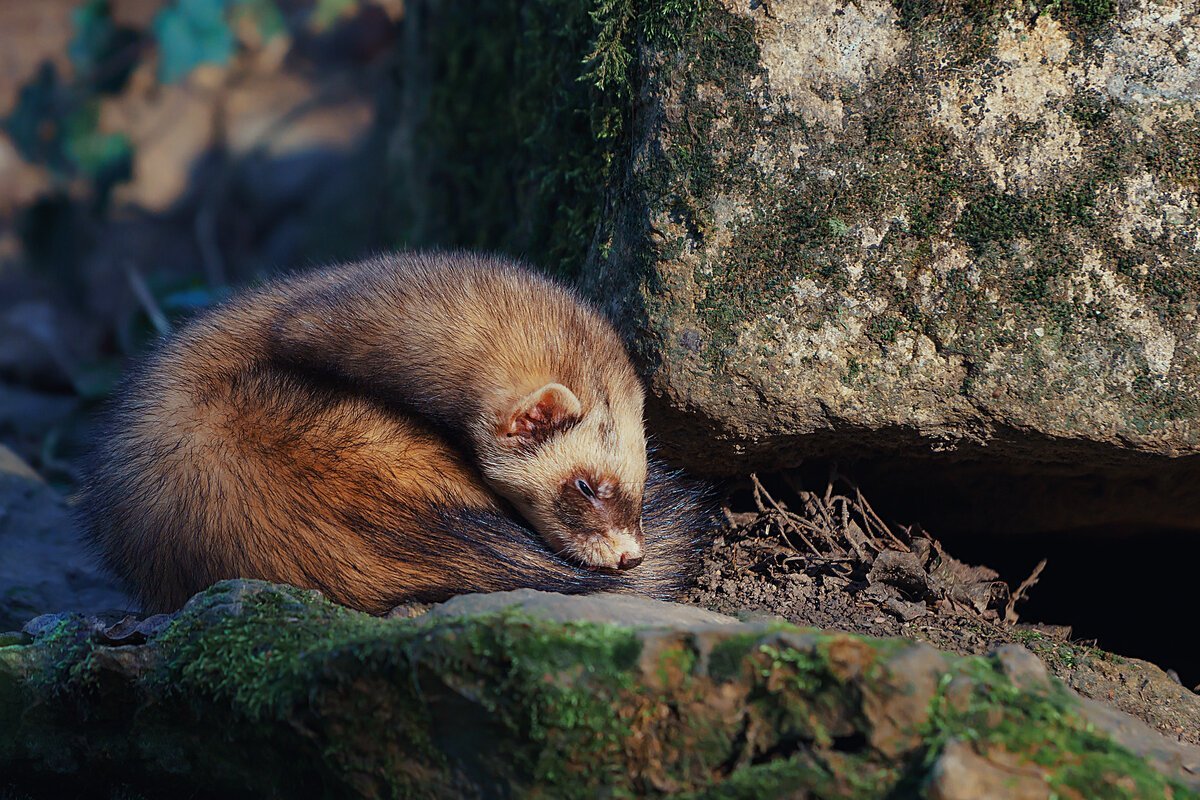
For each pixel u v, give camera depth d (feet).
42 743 15.53
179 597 17.63
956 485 20.26
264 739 13.85
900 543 19.90
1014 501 20.34
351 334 19.89
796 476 20.25
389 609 16.78
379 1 48.73
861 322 17.33
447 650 12.58
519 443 19.62
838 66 16.99
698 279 17.60
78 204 47.24
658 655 12.52
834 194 17.13
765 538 20.30
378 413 19.22
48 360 41.24
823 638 12.39
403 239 32.78
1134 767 11.98
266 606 14.92
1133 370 16.67
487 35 27.27
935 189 16.92
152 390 19.33
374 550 17.07
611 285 19.03
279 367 19.66
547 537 19.69
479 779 12.78
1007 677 12.62
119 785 15.37
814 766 12.14
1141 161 16.40
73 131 44.37
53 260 46.88
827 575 19.58
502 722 12.52
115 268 47.29
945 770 11.43
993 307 16.93
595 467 19.22
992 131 16.69
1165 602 21.90
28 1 55.93
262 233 50.39
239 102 53.42
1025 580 21.15
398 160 35.40
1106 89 16.40
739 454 19.12
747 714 12.44
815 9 16.99
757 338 17.56
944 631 18.44
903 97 16.85
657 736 12.53
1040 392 16.94
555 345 19.74
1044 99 16.57
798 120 17.12
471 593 16.11
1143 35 16.30
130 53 44.93
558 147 21.85
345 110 53.01
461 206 28.91
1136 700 17.30
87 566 23.50
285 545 17.03
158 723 14.84
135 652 14.84
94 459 19.90
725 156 17.35
